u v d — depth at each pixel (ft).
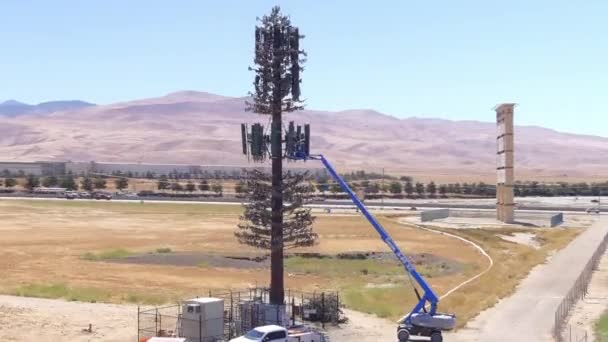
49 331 173.68
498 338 168.66
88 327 178.70
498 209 523.70
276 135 190.90
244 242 196.75
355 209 637.30
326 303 194.49
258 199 193.06
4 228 468.75
